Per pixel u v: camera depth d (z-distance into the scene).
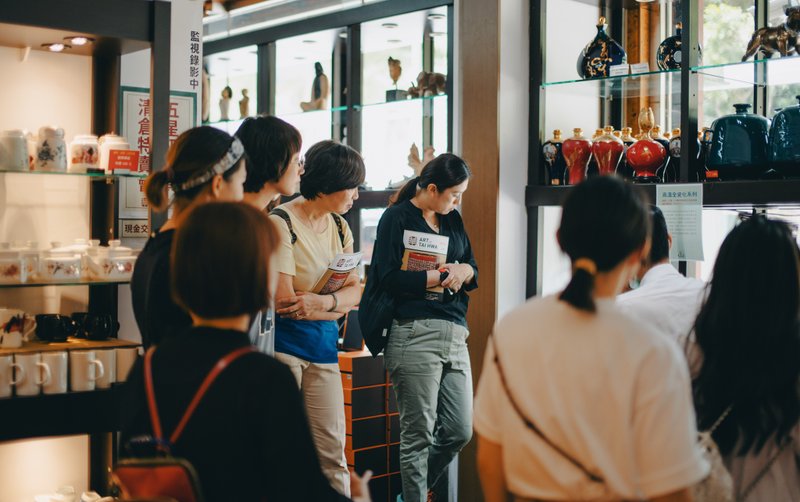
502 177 4.06
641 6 4.38
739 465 1.89
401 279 3.61
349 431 4.28
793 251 1.88
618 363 1.48
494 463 1.66
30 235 3.36
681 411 1.46
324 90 5.39
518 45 4.12
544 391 1.52
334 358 3.23
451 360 3.71
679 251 3.52
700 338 1.93
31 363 2.97
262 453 1.47
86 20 3.06
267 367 1.49
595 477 1.47
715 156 3.42
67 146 3.27
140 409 1.51
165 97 3.21
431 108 4.71
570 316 1.54
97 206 3.52
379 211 5.08
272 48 5.55
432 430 3.70
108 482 3.48
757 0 3.80
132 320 3.60
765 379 1.83
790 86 3.74
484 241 4.09
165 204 2.16
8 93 3.35
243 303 1.52
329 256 3.27
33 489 3.41
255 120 2.60
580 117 4.38
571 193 1.62
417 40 4.98
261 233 1.54
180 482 1.41
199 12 3.98
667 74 3.73
